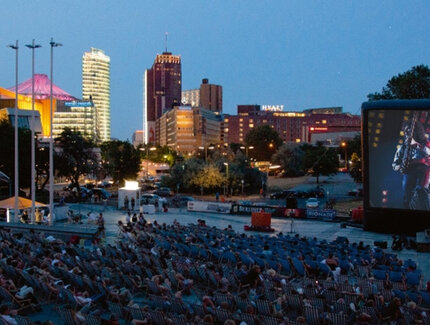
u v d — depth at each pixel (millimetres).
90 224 44062
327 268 22500
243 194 92062
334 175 135625
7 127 74812
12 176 71125
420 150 37938
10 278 20250
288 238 32656
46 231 35250
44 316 17188
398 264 25172
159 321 14109
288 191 85062
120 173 105625
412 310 15922
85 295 17344
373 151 39312
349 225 48375
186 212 59938
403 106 38219
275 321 13586
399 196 38844
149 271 20078
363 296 18312
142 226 35312
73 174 80688
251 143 166625
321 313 14984
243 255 24000
